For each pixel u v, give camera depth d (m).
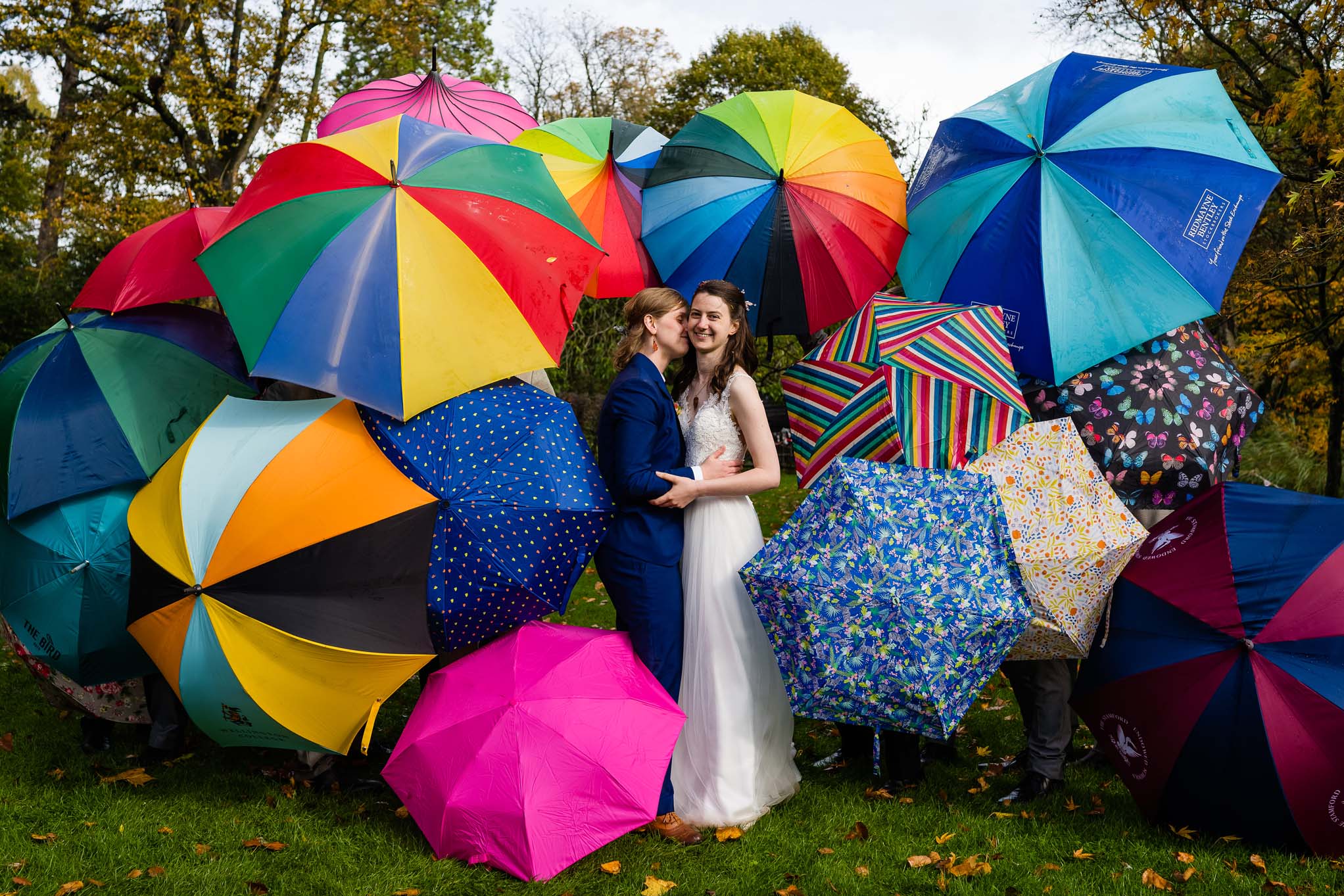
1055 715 3.88
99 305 4.33
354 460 3.52
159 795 3.99
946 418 3.64
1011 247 4.14
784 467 14.96
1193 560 3.51
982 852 3.45
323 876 3.31
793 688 3.54
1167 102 4.20
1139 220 3.98
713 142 4.98
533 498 3.55
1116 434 3.91
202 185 19.06
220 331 4.30
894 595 3.38
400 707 5.16
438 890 3.21
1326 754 3.13
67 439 3.84
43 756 4.41
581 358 16.17
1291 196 6.81
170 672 3.52
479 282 3.66
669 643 3.77
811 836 3.61
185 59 18.28
